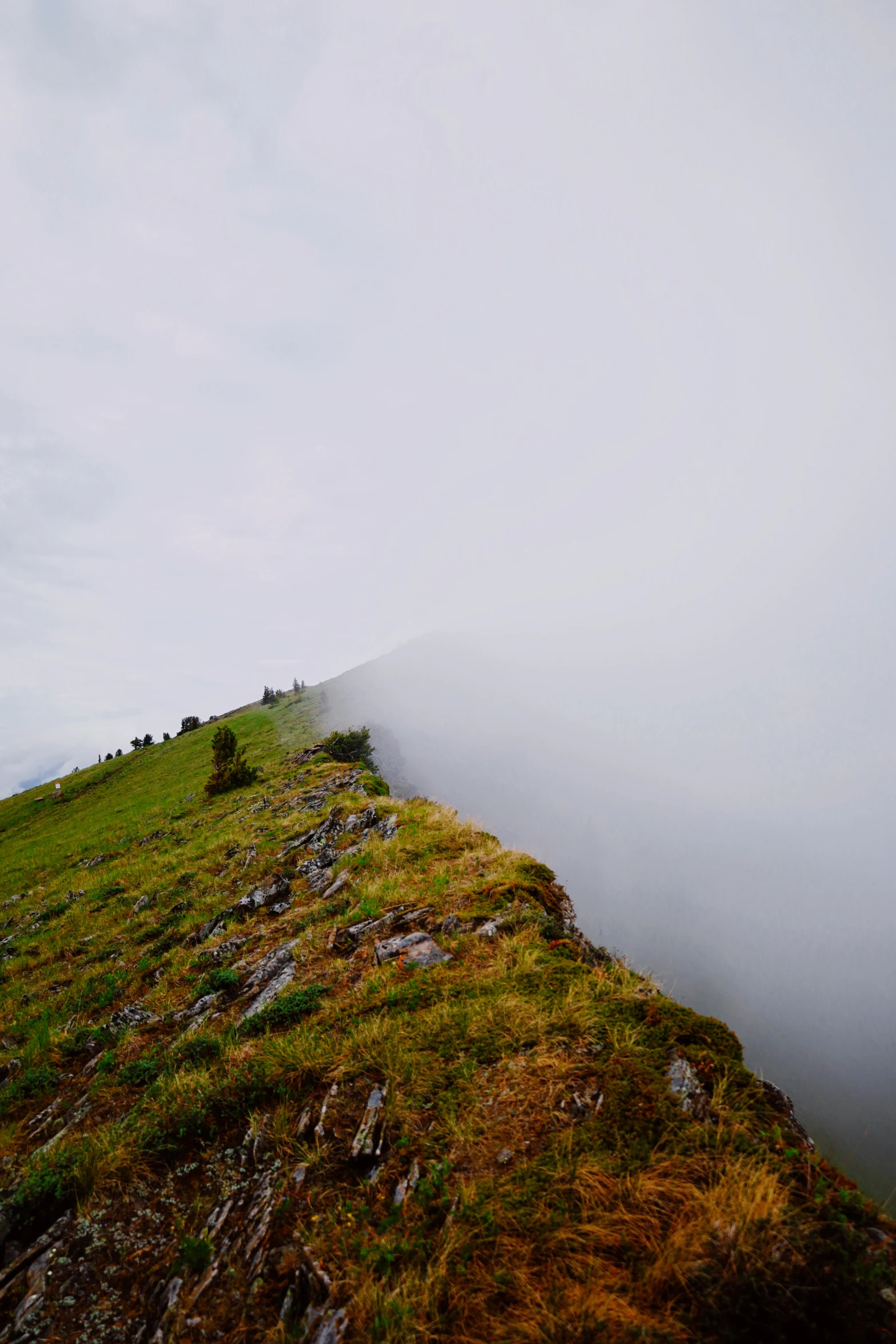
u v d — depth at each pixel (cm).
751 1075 491
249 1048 702
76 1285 434
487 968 741
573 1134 452
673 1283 341
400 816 1605
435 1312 351
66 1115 721
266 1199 473
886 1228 352
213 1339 376
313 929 1064
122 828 3375
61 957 1506
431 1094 531
